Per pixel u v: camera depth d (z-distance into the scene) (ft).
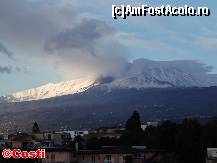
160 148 514.68
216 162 413.80
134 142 598.34
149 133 595.47
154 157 478.59
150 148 516.32
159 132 535.19
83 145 594.24
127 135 608.60
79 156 471.62
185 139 495.41
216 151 431.02
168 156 487.61
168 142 513.86
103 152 464.24
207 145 484.33
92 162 465.88
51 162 459.32
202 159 476.54
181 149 491.72
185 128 511.81
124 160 460.14
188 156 479.41
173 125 539.70
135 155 467.52
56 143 613.11
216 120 536.01
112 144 601.21
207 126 519.19
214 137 499.51
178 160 483.92
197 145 482.28
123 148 494.59
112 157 462.19
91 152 467.11
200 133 506.48
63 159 459.73
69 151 462.60
